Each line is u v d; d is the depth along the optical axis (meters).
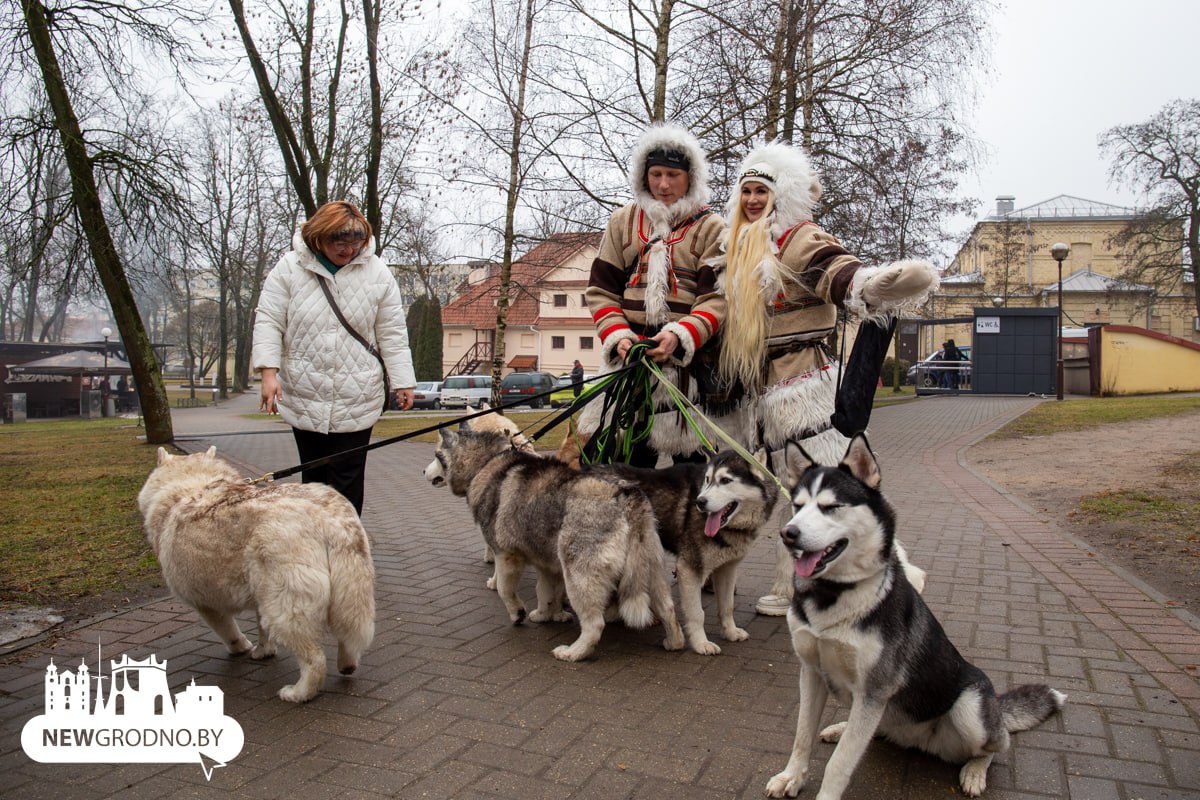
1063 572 5.69
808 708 2.93
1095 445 12.80
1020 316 27.89
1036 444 13.42
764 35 13.96
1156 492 8.46
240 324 62.22
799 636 2.91
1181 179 39.16
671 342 4.75
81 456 14.71
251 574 3.62
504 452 5.02
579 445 5.62
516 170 15.66
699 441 5.18
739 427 5.05
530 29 14.84
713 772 3.06
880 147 14.86
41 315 63.62
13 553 6.50
